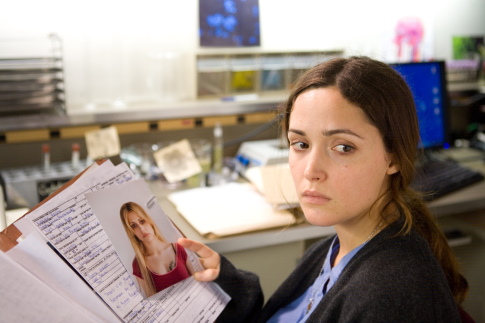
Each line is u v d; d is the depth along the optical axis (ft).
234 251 5.21
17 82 6.00
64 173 5.89
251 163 6.78
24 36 6.33
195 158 6.51
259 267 5.40
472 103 8.40
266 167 5.87
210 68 7.23
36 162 6.44
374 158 2.70
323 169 2.71
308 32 7.71
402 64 6.73
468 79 8.64
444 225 6.80
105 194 2.98
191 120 7.01
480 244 6.87
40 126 6.25
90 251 2.85
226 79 7.38
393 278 2.59
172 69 7.14
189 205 5.46
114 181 3.07
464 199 5.79
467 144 8.13
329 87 2.70
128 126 6.71
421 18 8.18
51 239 2.77
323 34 7.78
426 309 2.53
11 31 6.26
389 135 2.73
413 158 2.88
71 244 2.81
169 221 3.22
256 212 5.26
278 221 5.09
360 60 2.85
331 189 2.71
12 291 2.54
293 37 7.66
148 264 3.03
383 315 2.52
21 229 2.74
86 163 6.35
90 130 6.52
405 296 2.53
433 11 8.21
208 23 7.13
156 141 6.95
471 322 3.19
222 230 4.87
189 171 6.40
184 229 5.08
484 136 8.02
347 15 7.80
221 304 3.27
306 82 2.80
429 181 5.98
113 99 6.90
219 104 7.08
